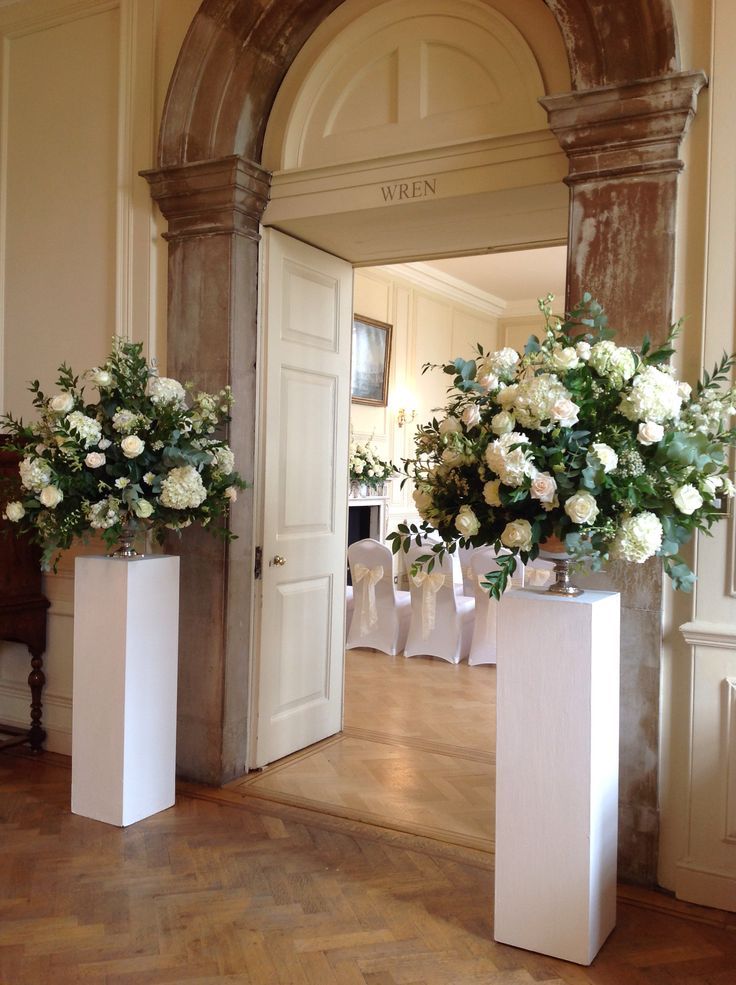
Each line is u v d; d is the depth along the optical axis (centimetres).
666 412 255
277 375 445
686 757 324
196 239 425
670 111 318
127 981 262
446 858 350
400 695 596
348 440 511
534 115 371
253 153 438
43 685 472
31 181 488
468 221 420
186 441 374
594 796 276
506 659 284
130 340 450
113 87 464
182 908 306
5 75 497
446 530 288
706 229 315
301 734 477
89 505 364
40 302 485
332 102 425
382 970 271
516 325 1248
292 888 322
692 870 320
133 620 372
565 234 438
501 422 261
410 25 404
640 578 323
